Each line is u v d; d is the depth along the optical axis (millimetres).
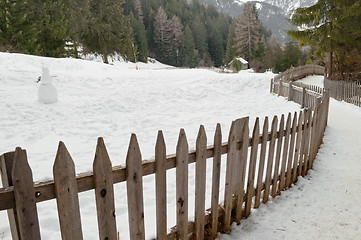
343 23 16156
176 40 73562
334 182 4109
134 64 46750
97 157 1648
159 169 2049
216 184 2629
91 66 18016
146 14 82750
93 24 32156
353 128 7734
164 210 2172
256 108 10578
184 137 2176
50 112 8359
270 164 3357
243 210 3133
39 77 11844
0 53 15961
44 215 3115
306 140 4242
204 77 16188
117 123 7855
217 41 85375
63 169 1519
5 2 21812
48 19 25188
